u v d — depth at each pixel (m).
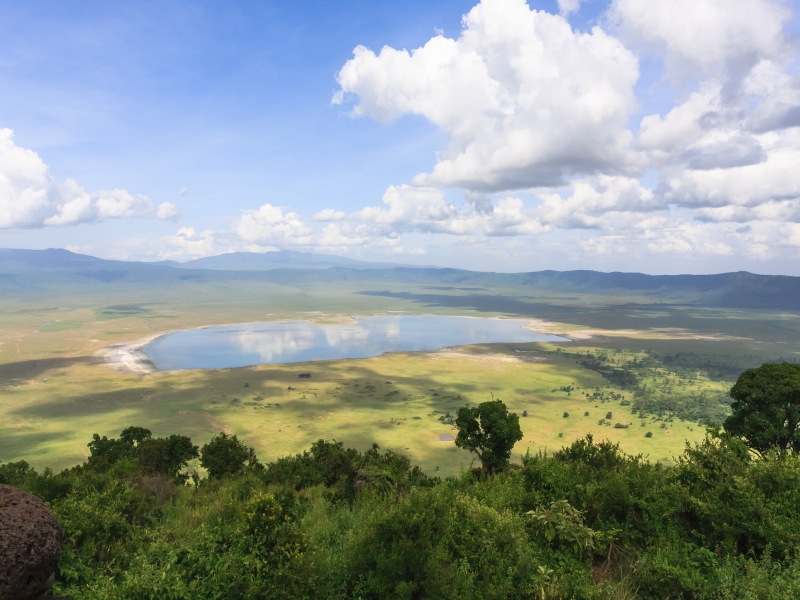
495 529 12.66
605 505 13.61
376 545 11.70
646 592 11.02
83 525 12.88
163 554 12.12
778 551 11.47
